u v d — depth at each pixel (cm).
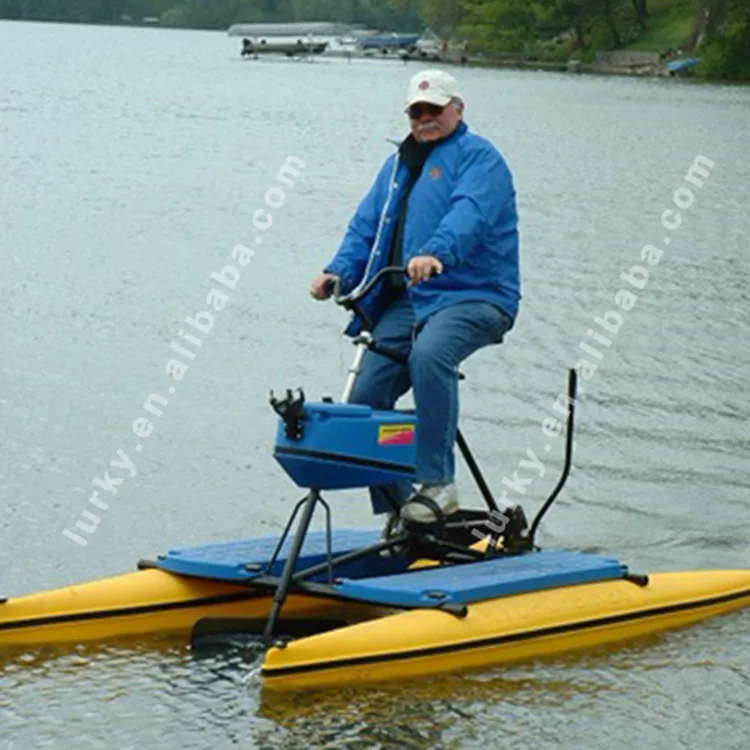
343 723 866
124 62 12269
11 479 1378
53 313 2169
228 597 1034
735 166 4903
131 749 832
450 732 859
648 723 884
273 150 5034
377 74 11275
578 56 13588
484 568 1028
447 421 1026
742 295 2483
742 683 951
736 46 12019
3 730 855
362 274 1088
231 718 872
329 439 955
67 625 991
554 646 990
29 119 6156
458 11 14575
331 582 998
